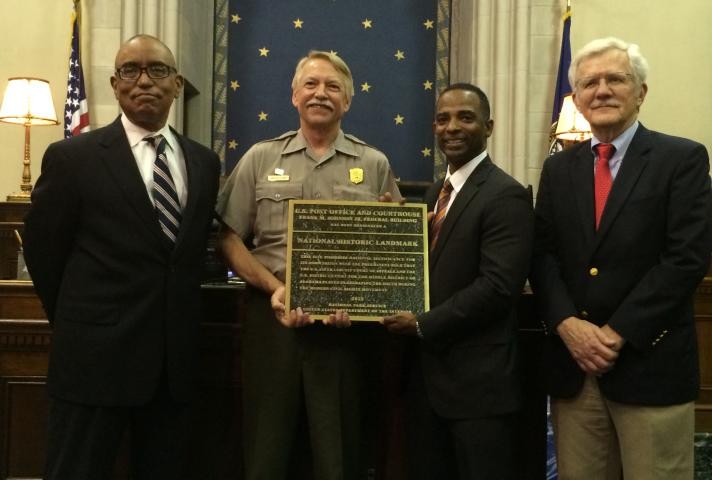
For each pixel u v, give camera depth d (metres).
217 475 2.82
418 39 7.39
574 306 2.41
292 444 2.49
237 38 7.39
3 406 2.95
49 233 2.31
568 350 2.43
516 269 2.33
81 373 2.25
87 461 2.25
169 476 2.40
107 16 6.43
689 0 6.54
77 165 2.31
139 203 2.31
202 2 7.16
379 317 2.39
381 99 7.39
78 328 2.27
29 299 2.96
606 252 2.36
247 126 7.38
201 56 7.16
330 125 2.58
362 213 2.47
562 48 6.27
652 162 2.35
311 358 2.45
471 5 6.72
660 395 2.27
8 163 6.52
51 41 6.54
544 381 2.52
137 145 2.42
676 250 2.26
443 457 2.45
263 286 2.45
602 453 2.41
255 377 2.48
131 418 2.44
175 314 2.34
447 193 2.56
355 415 2.49
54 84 6.54
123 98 2.40
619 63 2.37
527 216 2.40
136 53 2.38
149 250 2.31
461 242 2.41
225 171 7.34
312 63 2.58
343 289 2.42
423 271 2.44
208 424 2.83
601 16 6.52
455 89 2.50
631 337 2.23
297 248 2.44
